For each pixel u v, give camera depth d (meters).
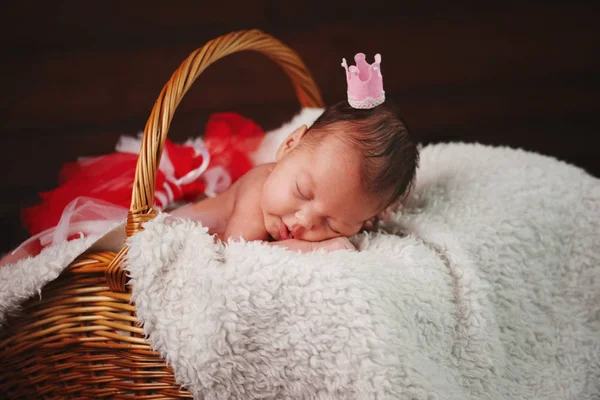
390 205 1.32
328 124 1.28
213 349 1.03
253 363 1.05
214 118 1.69
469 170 1.43
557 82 2.51
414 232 1.28
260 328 1.04
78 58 2.28
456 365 1.16
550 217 1.33
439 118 2.49
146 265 1.06
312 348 1.02
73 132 2.30
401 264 1.15
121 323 1.09
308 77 1.70
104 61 2.30
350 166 1.23
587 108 2.53
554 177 1.39
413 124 2.49
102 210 1.31
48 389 1.15
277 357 1.04
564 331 1.30
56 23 2.25
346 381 1.01
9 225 2.19
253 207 1.31
